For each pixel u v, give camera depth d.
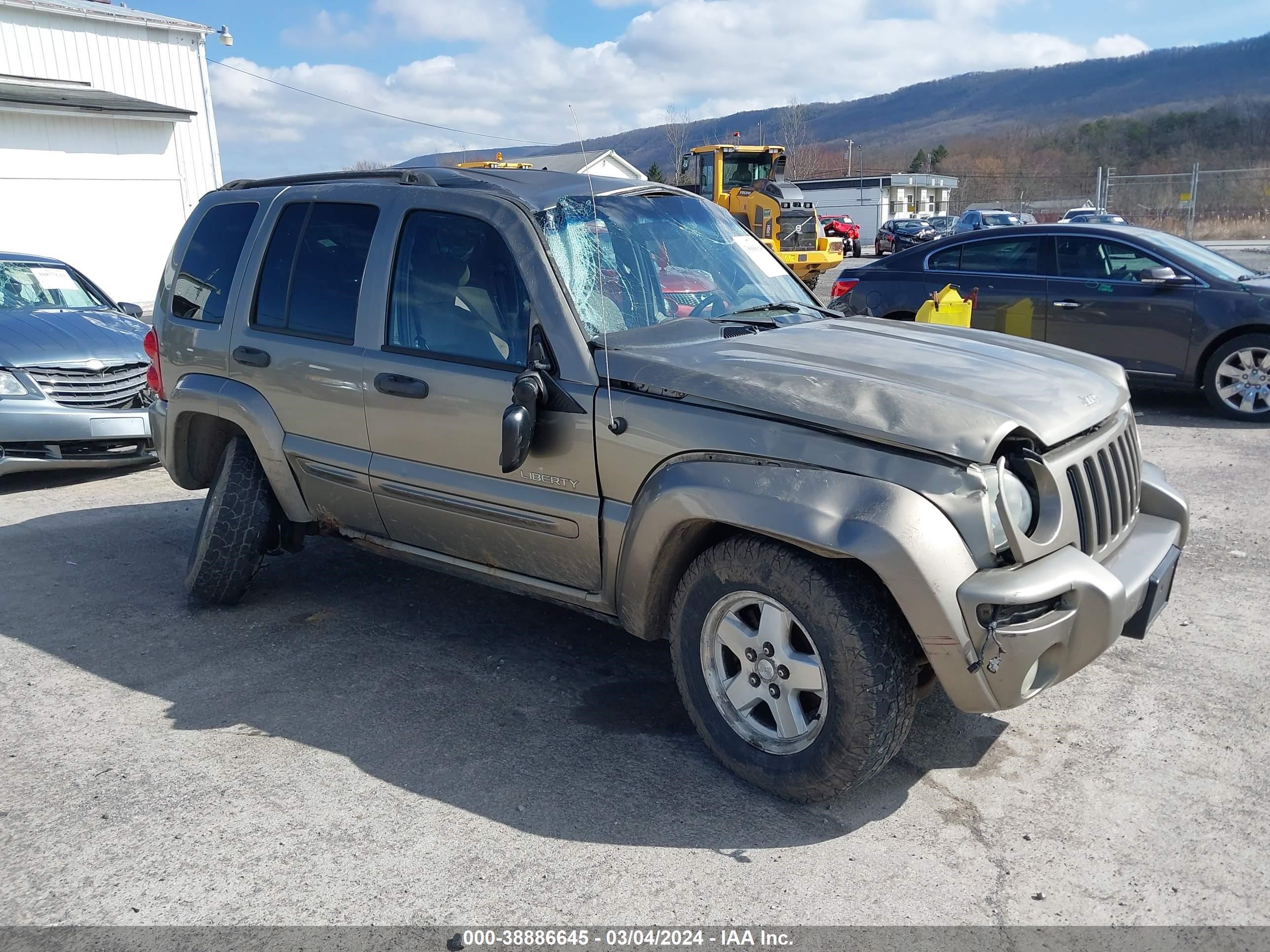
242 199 4.83
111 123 20.00
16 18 20.17
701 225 4.38
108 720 3.82
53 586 5.28
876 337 3.85
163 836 3.08
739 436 3.12
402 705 3.91
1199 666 4.05
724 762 3.32
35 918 2.73
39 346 7.18
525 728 3.72
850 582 2.95
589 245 3.81
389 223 4.10
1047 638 2.86
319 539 6.02
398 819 3.15
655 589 3.41
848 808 3.17
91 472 7.90
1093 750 3.46
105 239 20.14
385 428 4.04
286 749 3.59
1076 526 3.08
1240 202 35.41
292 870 2.91
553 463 3.54
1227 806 3.11
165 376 4.98
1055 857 2.89
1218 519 5.83
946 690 2.89
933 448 2.85
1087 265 8.75
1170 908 2.66
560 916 2.69
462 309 3.84
